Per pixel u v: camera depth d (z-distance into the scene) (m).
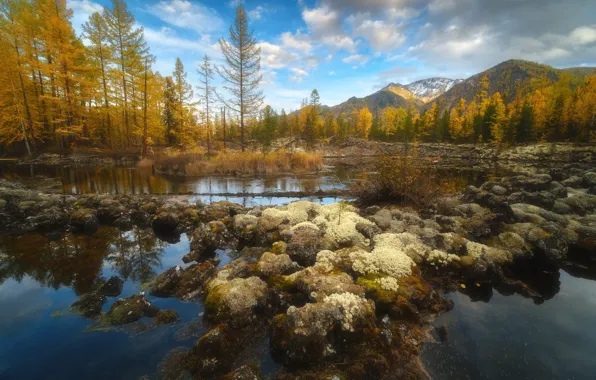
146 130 27.06
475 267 5.12
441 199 9.69
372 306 3.80
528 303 4.57
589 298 4.75
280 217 7.41
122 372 3.06
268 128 36.91
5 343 3.48
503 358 3.34
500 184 12.70
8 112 24.70
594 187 12.40
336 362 3.14
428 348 3.47
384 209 8.51
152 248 6.72
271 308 4.07
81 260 6.04
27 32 23.12
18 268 5.65
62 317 4.02
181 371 3.07
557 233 6.48
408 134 59.06
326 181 16.73
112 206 9.19
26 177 16.91
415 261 5.36
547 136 45.84
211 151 31.42
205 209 9.10
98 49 25.84
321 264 4.85
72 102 25.17
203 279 4.85
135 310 4.02
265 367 3.15
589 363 3.28
